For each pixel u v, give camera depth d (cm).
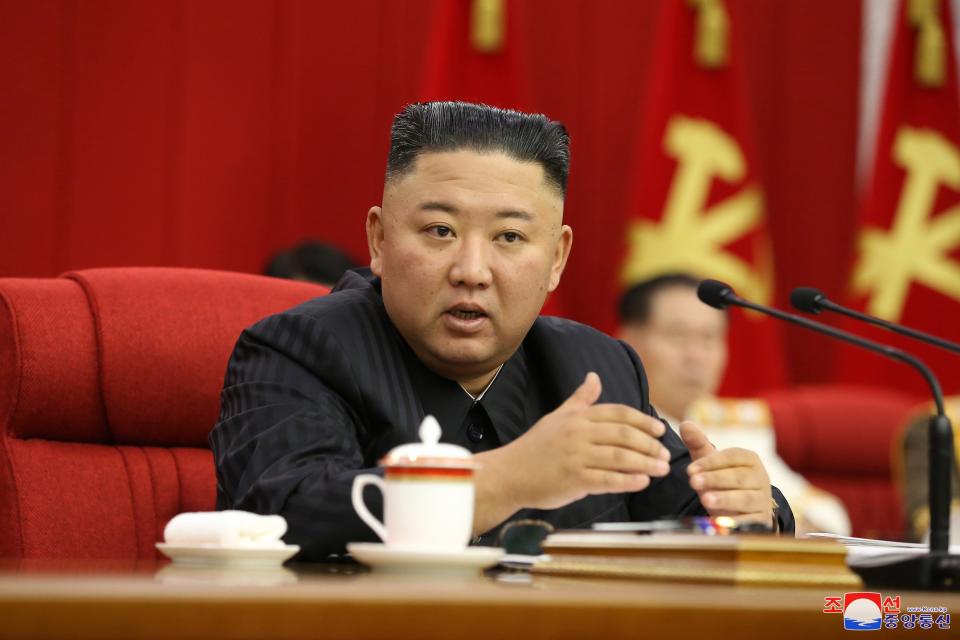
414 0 1522
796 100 1734
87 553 630
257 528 442
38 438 646
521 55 1480
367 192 1499
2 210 1314
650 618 297
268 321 597
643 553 400
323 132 1480
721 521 437
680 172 1562
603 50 1639
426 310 571
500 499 453
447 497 417
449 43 1458
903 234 1678
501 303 573
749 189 1575
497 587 338
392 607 280
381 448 589
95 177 1355
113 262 1362
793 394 1477
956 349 601
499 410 627
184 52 1397
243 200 1428
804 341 1728
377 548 402
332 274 1216
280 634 273
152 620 265
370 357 595
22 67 1324
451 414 612
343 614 277
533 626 288
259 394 564
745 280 1562
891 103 1681
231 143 1421
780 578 376
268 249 1445
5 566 409
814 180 1739
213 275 717
